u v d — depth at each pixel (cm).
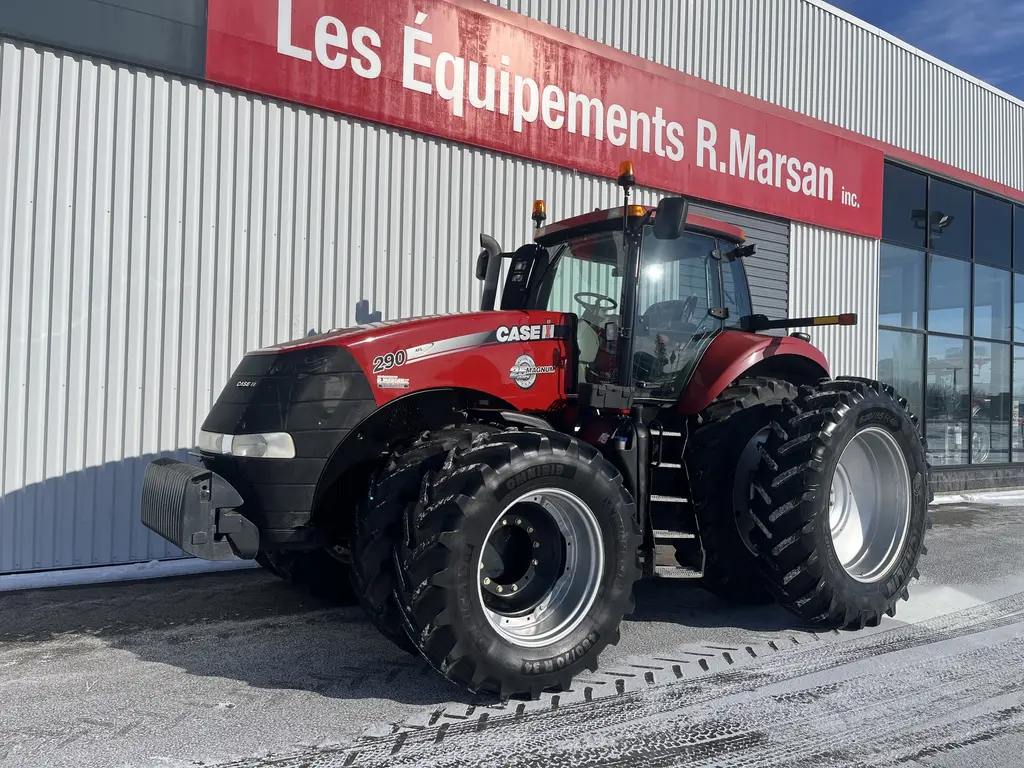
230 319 536
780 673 312
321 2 555
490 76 639
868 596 361
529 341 344
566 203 700
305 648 339
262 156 545
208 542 278
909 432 388
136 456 504
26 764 228
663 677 306
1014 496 988
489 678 265
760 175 842
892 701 284
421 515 264
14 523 469
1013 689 297
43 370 476
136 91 500
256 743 243
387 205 598
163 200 511
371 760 232
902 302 1002
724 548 373
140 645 343
